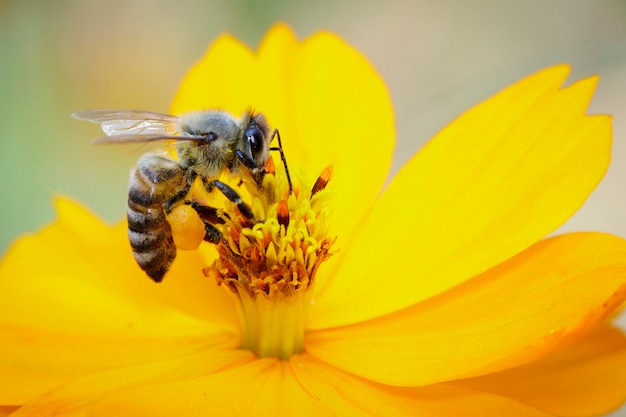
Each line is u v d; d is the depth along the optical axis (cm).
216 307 14
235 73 15
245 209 14
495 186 14
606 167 13
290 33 15
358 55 15
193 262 15
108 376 14
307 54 15
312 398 13
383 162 15
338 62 15
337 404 13
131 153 14
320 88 15
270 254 14
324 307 14
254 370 14
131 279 15
